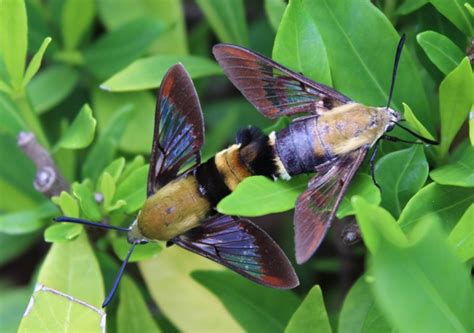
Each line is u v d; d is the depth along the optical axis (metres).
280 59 0.29
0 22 0.30
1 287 0.38
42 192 0.31
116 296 0.33
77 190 0.30
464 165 0.28
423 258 0.25
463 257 0.27
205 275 0.30
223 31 0.33
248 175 0.28
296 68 0.29
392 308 0.24
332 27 0.29
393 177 0.28
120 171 0.30
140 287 0.35
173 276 0.31
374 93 0.29
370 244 0.25
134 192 0.30
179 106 0.29
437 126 0.32
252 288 0.30
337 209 0.27
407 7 0.30
